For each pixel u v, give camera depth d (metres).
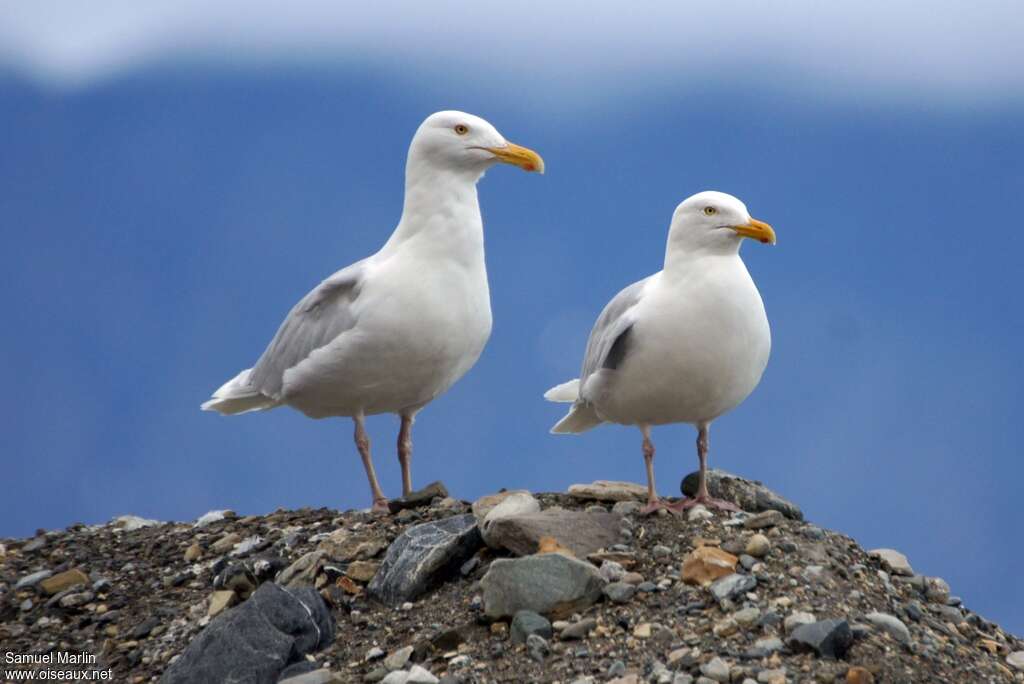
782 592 11.42
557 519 12.52
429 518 13.85
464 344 15.11
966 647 11.51
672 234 13.04
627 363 13.00
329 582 12.73
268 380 15.88
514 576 11.48
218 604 12.78
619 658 10.66
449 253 14.94
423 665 11.04
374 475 15.56
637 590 11.57
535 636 10.91
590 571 11.50
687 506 13.26
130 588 13.71
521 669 10.70
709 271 12.80
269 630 11.34
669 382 12.89
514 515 12.48
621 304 13.37
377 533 13.57
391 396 15.34
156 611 13.02
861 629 10.88
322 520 14.68
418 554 12.36
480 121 15.09
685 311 12.70
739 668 10.26
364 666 11.22
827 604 11.31
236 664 10.99
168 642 12.34
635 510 13.21
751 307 12.86
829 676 10.15
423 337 14.74
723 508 13.23
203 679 10.89
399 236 15.21
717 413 13.45
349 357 14.84
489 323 15.49
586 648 10.84
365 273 14.98
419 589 12.21
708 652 10.58
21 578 14.20
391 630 11.76
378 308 14.67
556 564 11.50
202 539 14.59
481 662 10.91
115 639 12.65
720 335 12.70
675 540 12.47
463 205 15.09
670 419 13.47
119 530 15.45
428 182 15.05
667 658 10.58
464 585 12.24
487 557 12.56
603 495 13.69
